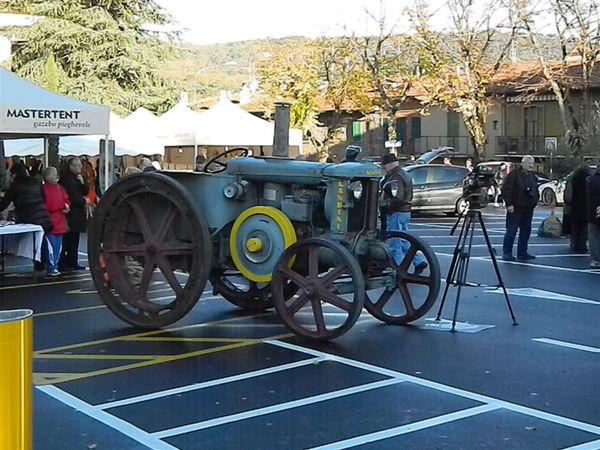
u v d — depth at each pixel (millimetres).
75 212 13758
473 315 10078
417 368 7547
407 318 9477
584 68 38500
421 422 6020
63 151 24328
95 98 37219
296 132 27891
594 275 13562
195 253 9000
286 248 8914
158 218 9328
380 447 5504
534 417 6152
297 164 9211
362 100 45312
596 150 34719
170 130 23344
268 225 9055
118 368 7605
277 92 44656
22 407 3891
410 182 12742
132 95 38562
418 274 10070
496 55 42750
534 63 48188
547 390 6863
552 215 20156
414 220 26359
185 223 9195
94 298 11391
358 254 9055
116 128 23828
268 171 9266
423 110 45031
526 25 39000
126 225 9508
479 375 7316
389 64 43594
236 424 5984
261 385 6996
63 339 8836
